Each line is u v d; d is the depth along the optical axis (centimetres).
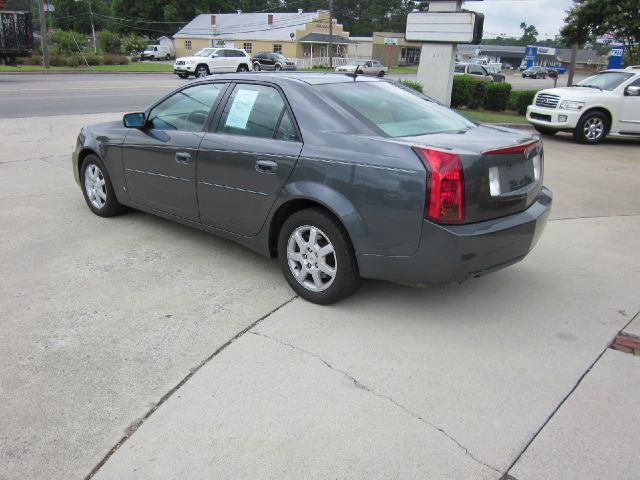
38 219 598
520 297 433
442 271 353
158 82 2816
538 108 1320
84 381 318
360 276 390
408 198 346
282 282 454
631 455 268
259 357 344
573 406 303
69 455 264
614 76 1306
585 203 716
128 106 1627
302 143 398
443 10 1397
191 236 556
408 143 357
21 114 1386
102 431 279
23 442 271
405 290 441
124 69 4247
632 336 378
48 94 1934
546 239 571
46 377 321
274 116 424
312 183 387
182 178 484
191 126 486
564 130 1284
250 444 271
